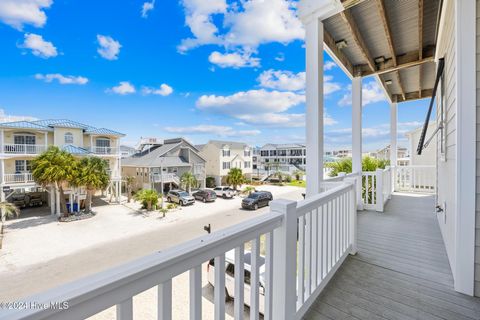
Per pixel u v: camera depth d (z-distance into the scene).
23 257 6.04
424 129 3.33
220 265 0.91
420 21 3.15
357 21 3.46
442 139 2.97
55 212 11.97
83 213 11.55
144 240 7.32
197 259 0.81
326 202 1.91
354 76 4.74
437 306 1.66
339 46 3.94
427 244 2.79
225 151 24.48
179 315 2.99
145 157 20.83
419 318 1.54
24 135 12.32
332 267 2.04
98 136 14.99
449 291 1.83
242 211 12.47
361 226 3.53
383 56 4.41
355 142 4.69
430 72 5.34
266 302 1.25
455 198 1.88
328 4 2.86
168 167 19.52
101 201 15.77
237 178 21.14
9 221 10.18
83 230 8.56
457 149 1.81
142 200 12.71
